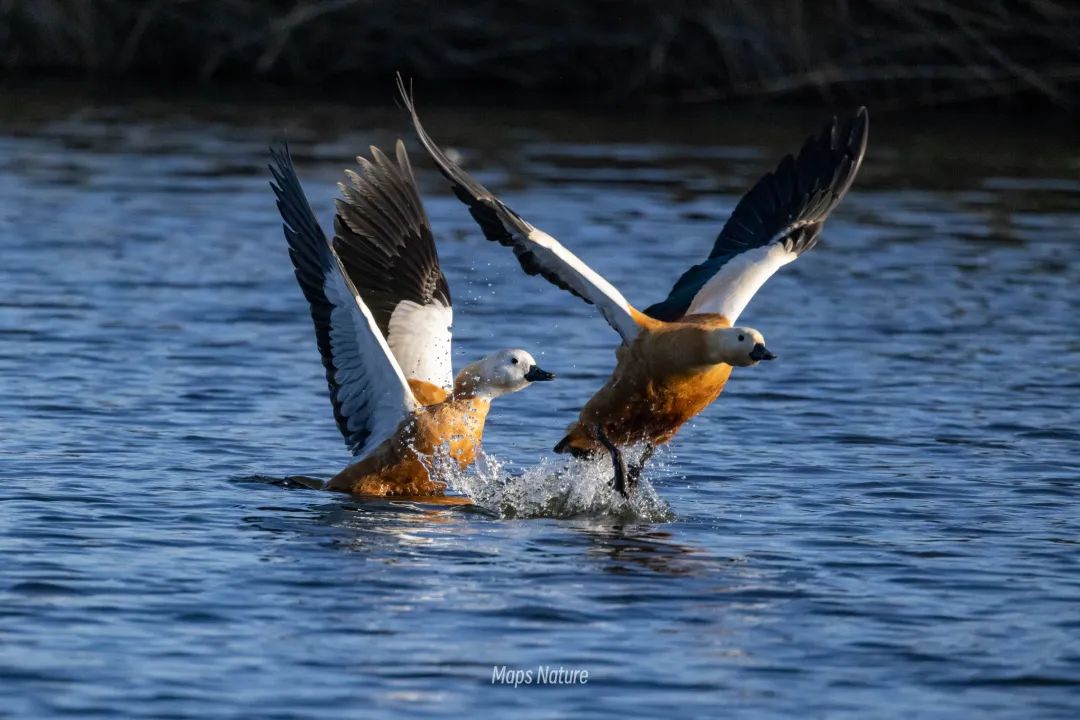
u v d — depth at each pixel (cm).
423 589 953
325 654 843
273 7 4234
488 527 1109
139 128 3366
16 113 3522
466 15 4178
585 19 4156
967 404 1510
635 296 1922
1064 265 2239
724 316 1182
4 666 815
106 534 1045
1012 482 1240
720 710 784
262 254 2209
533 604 929
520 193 2684
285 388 1516
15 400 1414
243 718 762
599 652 855
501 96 4109
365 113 3672
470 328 1814
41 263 2083
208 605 912
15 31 4244
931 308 1964
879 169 3114
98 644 848
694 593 956
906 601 947
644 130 3528
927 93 4022
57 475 1185
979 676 832
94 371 1544
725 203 2650
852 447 1352
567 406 1491
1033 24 3934
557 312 1917
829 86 4056
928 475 1259
